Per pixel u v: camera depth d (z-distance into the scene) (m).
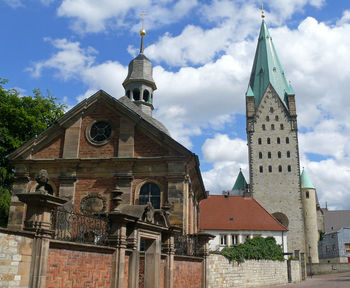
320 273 71.12
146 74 39.22
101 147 27.84
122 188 26.50
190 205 29.72
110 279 14.23
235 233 56.50
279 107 83.50
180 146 26.59
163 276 18.59
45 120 36.41
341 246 88.38
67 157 27.70
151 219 17.12
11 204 27.06
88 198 26.73
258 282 33.69
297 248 74.38
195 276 22.44
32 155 28.42
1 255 10.14
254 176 79.81
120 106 28.17
